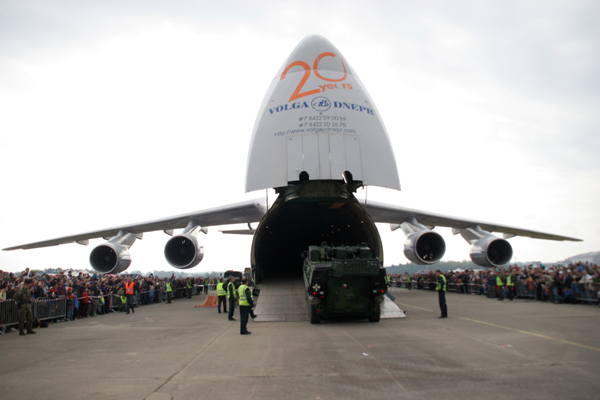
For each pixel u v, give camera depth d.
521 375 4.91
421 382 4.73
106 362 6.19
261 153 12.62
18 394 4.50
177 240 15.91
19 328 9.48
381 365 5.64
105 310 15.66
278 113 12.79
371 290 10.41
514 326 9.02
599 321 9.66
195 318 13.09
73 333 9.76
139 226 17.34
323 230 17.98
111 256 17.19
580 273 15.02
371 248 13.41
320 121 12.38
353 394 4.34
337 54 13.72
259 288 13.73
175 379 5.10
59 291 12.71
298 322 10.91
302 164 11.98
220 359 6.29
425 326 9.48
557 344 6.82
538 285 16.55
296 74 13.25
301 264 19.39
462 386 4.52
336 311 10.48
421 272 31.34
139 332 9.71
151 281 21.34
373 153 12.48
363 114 12.87
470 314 11.71
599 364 5.42
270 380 4.97
